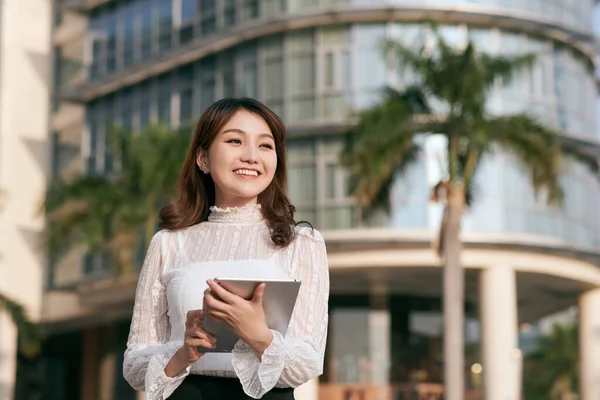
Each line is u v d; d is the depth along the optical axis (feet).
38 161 105.50
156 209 84.69
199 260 11.14
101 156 101.30
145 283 11.35
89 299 100.37
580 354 91.81
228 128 11.33
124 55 100.27
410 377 94.38
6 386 102.89
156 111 95.55
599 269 89.56
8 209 103.91
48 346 118.83
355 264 81.51
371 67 82.94
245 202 11.43
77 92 101.91
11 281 102.47
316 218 82.28
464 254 82.74
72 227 86.02
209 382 10.77
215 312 9.95
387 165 69.46
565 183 86.94
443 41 69.31
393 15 82.64
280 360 10.16
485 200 82.12
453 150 69.05
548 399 168.04
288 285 9.98
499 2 83.61
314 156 83.20
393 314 95.61
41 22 107.96
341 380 93.81
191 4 93.81
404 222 80.28
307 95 83.92
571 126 87.76
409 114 69.00
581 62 90.17
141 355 10.98
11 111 105.60
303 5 84.58
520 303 102.68
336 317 95.35
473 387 101.65
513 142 69.05
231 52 89.04
